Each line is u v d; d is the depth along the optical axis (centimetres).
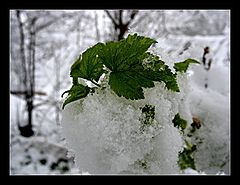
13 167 112
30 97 139
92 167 27
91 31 159
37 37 161
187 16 152
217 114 43
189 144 41
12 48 154
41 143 121
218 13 156
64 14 157
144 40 27
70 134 27
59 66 166
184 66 32
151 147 26
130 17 125
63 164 115
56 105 143
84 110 27
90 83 28
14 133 128
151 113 26
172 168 28
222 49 132
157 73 26
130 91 26
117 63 26
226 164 42
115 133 26
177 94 28
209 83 51
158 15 142
